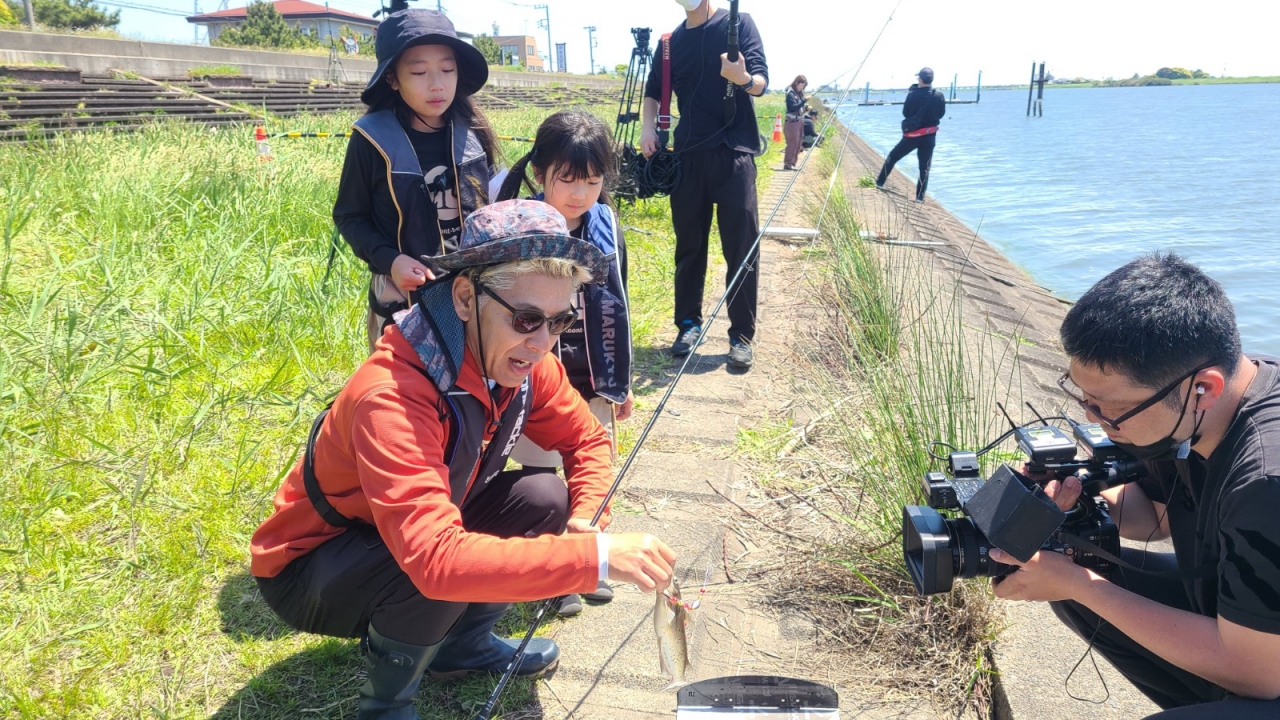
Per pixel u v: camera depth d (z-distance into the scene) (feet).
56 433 11.43
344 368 14.62
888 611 9.35
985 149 104.06
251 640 8.53
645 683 8.38
